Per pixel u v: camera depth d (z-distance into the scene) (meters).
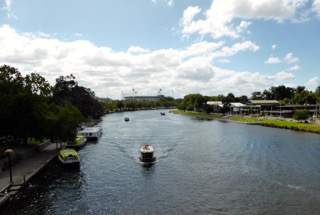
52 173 58.88
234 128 144.50
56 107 90.50
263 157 74.12
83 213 40.12
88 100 156.75
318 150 82.25
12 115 66.06
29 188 49.25
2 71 77.19
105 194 47.47
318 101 190.62
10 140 81.06
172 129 141.38
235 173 59.66
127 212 40.56
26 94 67.25
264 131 129.50
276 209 41.47
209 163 68.44
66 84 143.75
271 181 54.03
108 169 63.00
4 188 45.12
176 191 49.03
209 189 49.94
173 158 74.12
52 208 41.59
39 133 71.06
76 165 62.19
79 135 103.62
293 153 78.44
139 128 147.00
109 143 98.12
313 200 44.62
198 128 145.88
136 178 56.44
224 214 39.88
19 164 60.25
